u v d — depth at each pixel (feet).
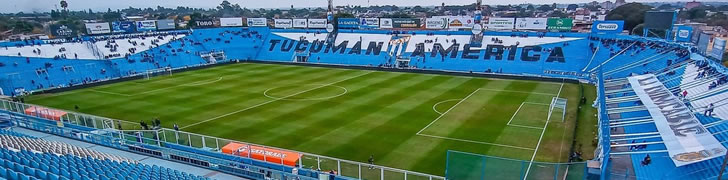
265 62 263.49
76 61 212.64
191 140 102.63
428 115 127.95
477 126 116.37
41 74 193.77
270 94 160.66
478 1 235.81
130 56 232.53
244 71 224.94
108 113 135.54
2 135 84.33
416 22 259.39
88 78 202.39
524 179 69.10
